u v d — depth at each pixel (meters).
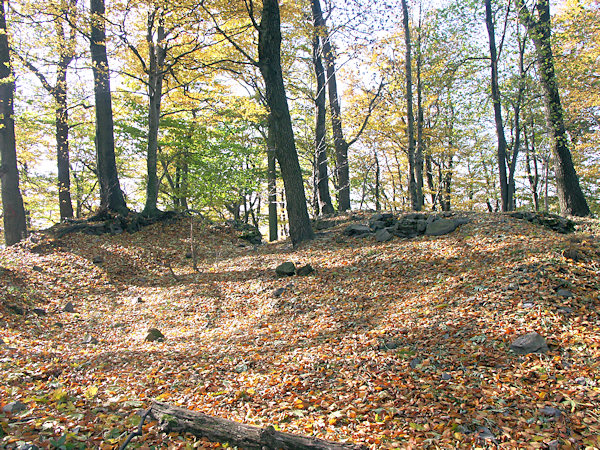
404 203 29.56
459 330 6.11
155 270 13.70
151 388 5.23
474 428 4.10
